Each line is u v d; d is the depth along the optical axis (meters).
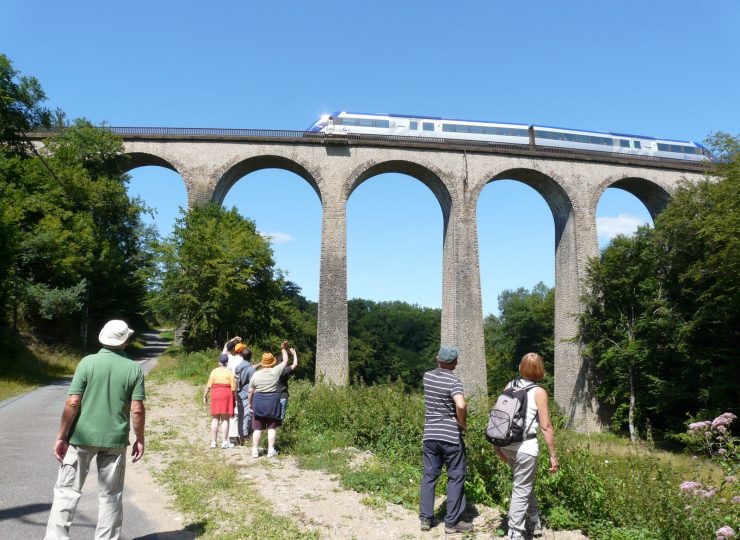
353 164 34.78
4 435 10.19
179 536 5.64
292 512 6.47
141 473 8.27
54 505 4.77
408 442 9.91
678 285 30.52
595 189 37.44
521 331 60.03
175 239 32.06
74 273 29.56
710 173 28.75
